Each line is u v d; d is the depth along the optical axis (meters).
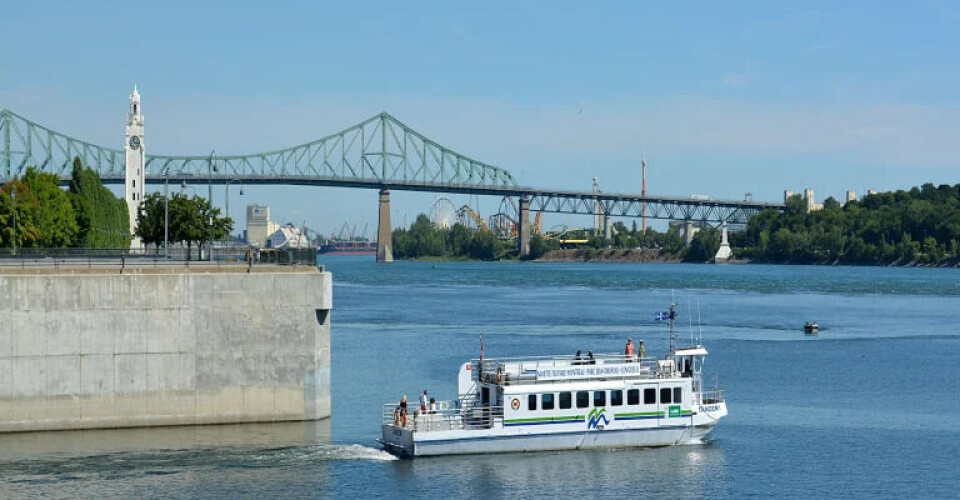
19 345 130.50
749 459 130.00
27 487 113.12
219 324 135.25
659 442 133.62
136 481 115.50
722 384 184.00
